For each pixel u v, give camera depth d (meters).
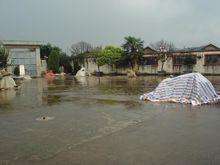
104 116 8.36
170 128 6.62
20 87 21.09
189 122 7.24
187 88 11.05
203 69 35.47
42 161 4.54
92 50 52.56
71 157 4.70
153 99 11.84
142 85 20.91
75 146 5.29
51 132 6.43
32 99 13.24
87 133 6.27
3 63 25.19
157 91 12.05
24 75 39.00
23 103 11.82
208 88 11.08
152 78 30.69
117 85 21.42
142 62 40.97
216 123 7.07
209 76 31.69
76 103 11.54
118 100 12.27
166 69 38.66
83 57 47.41
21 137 6.05
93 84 23.22
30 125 7.26
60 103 11.62
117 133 6.22
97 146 5.27
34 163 4.46
